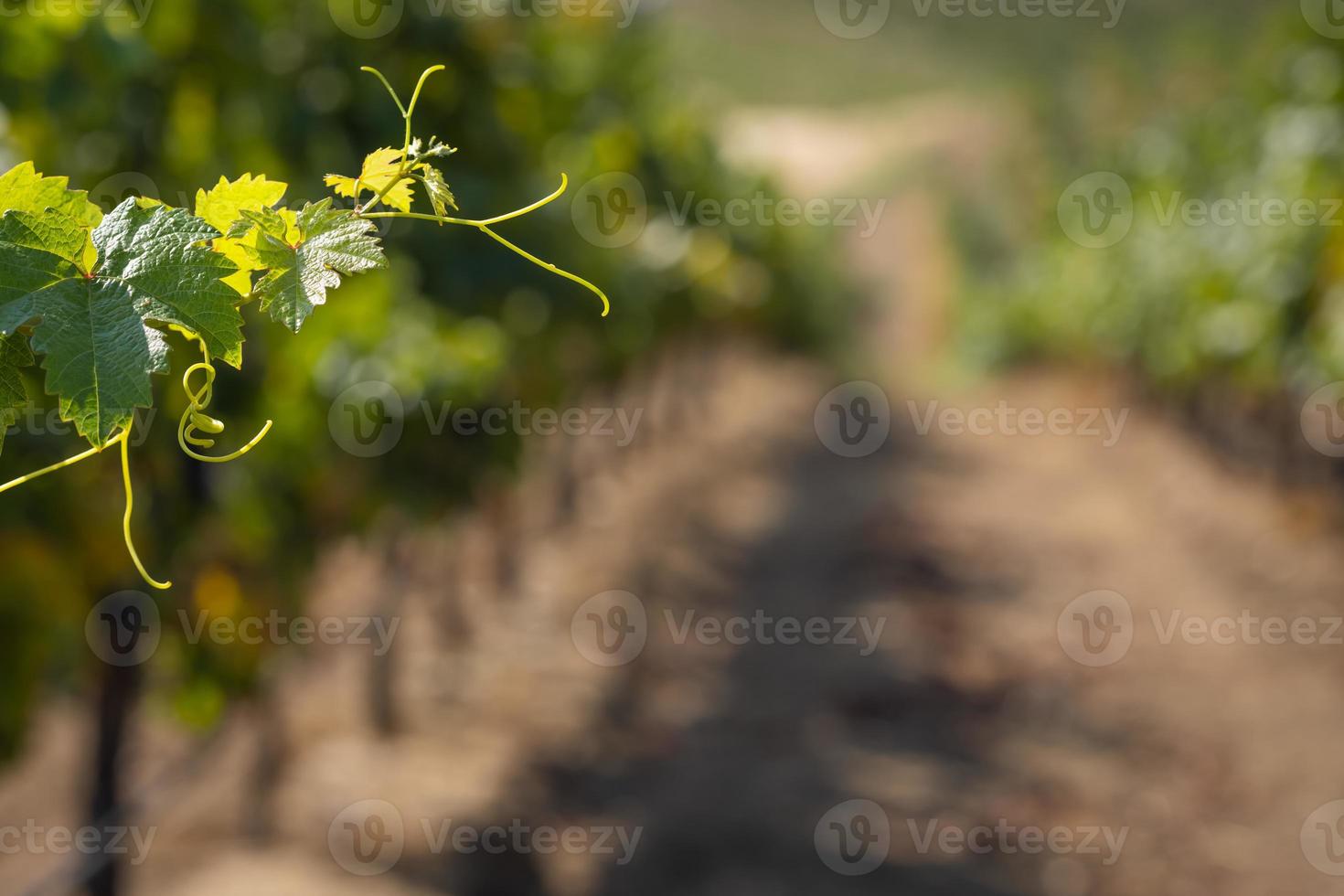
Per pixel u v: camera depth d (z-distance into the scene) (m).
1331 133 8.34
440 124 4.07
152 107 2.89
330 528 3.53
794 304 16.72
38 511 2.30
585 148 5.62
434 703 5.29
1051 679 6.25
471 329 4.17
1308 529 8.80
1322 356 7.52
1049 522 10.01
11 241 0.58
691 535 8.90
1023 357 22.58
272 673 3.34
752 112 33.38
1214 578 8.09
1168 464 12.06
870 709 5.79
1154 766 5.27
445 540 5.21
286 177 3.46
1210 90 12.77
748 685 6.03
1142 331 13.40
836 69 36.31
